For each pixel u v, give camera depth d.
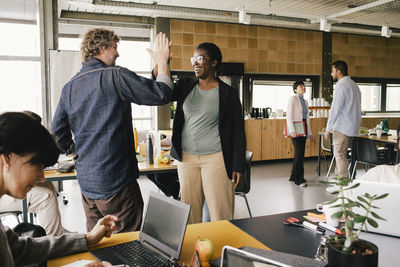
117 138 1.79
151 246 1.31
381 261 1.17
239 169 2.19
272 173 6.41
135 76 1.74
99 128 1.76
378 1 5.45
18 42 5.27
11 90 5.22
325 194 4.91
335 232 1.41
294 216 1.63
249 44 7.45
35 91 5.29
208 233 1.43
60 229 2.94
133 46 6.91
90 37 1.83
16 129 0.81
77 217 4.00
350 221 0.94
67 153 2.07
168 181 3.77
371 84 8.95
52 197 2.87
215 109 2.15
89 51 1.83
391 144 5.28
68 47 6.45
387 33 6.78
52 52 5.14
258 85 7.93
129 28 6.82
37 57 5.23
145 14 6.45
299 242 1.32
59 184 5.08
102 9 5.91
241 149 2.21
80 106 1.78
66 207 4.38
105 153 1.78
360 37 8.43
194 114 2.17
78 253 1.27
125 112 1.80
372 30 7.58
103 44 1.82
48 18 5.16
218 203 2.19
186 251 1.26
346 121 4.50
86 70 1.79
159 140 3.47
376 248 0.88
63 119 1.93
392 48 8.79
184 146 2.22
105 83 1.73
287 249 1.26
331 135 6.00
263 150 7.27
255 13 6.36
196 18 6.81
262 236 1.39
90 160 1.80
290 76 8.11
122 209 1.86
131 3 5.60
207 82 2.20
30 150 0.83
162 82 1.78
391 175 1.88
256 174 6.33
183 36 6.91
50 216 2.88
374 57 8.62
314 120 7.62
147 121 7.18
